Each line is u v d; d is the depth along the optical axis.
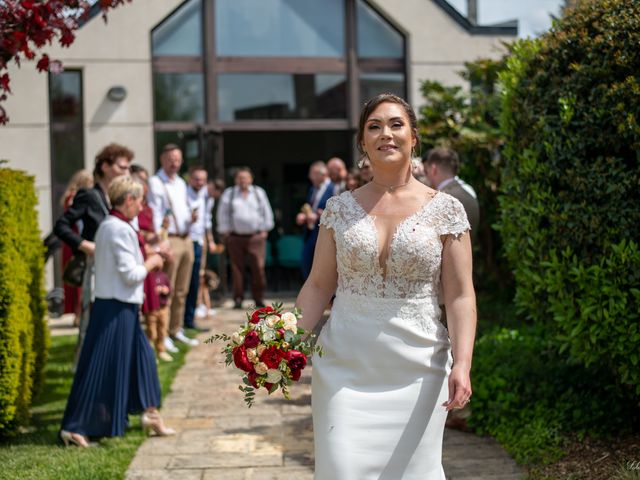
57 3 4.45
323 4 13.20
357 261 3.25
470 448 5.27
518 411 5.52
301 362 3.17
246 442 5.60
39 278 6.66
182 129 12.73
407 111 3.39
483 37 13.30
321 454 3.18
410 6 13.15
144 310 7.26
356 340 3.24
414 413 3.18
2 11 4.35
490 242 10.11
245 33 13.00
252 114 13.02
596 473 4.52
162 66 12.66
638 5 4.54
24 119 12.05
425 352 3.23
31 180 6.53
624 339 4.48
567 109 4.71
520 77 5.42
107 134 12.34
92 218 6.36
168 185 9.01
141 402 5.62
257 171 17.80
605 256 4.56
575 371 5.91
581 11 4.98
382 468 3.14
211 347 9.10
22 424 5.74
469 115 10.35
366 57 13.28
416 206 3.30
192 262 9.27
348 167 13.41
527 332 6.96
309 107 13.16
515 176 5.46
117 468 4.92
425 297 3.27
